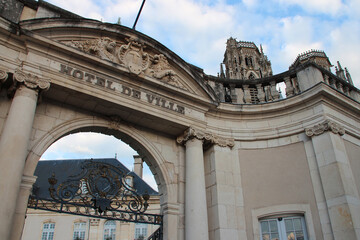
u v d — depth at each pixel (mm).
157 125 9797
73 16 9594
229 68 46719
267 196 9773
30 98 7465
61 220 23719
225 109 10672
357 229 8070
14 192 6367
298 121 10312
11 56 7805
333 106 10227
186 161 9711
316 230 8797
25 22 7895
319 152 9438
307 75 10773
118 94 8883
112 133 9594
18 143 6805
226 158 10195
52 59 8219
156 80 9469
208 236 9070
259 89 11602
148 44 9953
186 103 10148
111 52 9312
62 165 27938
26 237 22969
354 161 9922
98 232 23250
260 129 10734
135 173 26844
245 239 9211
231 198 9602
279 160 10188
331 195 8750
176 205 9219
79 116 8875
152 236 9531
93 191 8523
